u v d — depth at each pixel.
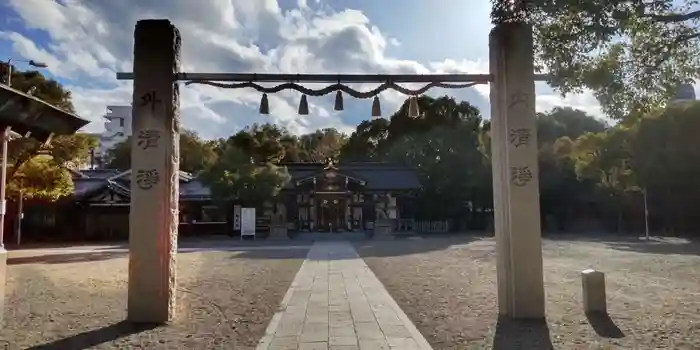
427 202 34.69
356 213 35.00
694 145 22.25
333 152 56.75
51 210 30.75
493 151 7.64
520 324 6.77
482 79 7.66
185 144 44.25
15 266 15.59
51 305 8.68
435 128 36.19
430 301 8.71
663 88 6.36
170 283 7.27
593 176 29.05
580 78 6.41
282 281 11.59
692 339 5.94
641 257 16.48
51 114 6.00
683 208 26.73
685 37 5.67
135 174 7.15
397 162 39.66
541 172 32.62
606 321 6.94
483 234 31.75
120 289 10.65
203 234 32.62
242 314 7.73
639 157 23.98
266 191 30.56
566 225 33.31
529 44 7.24
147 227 7.12
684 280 11.12
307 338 6.13
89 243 27.69
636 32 5.78
